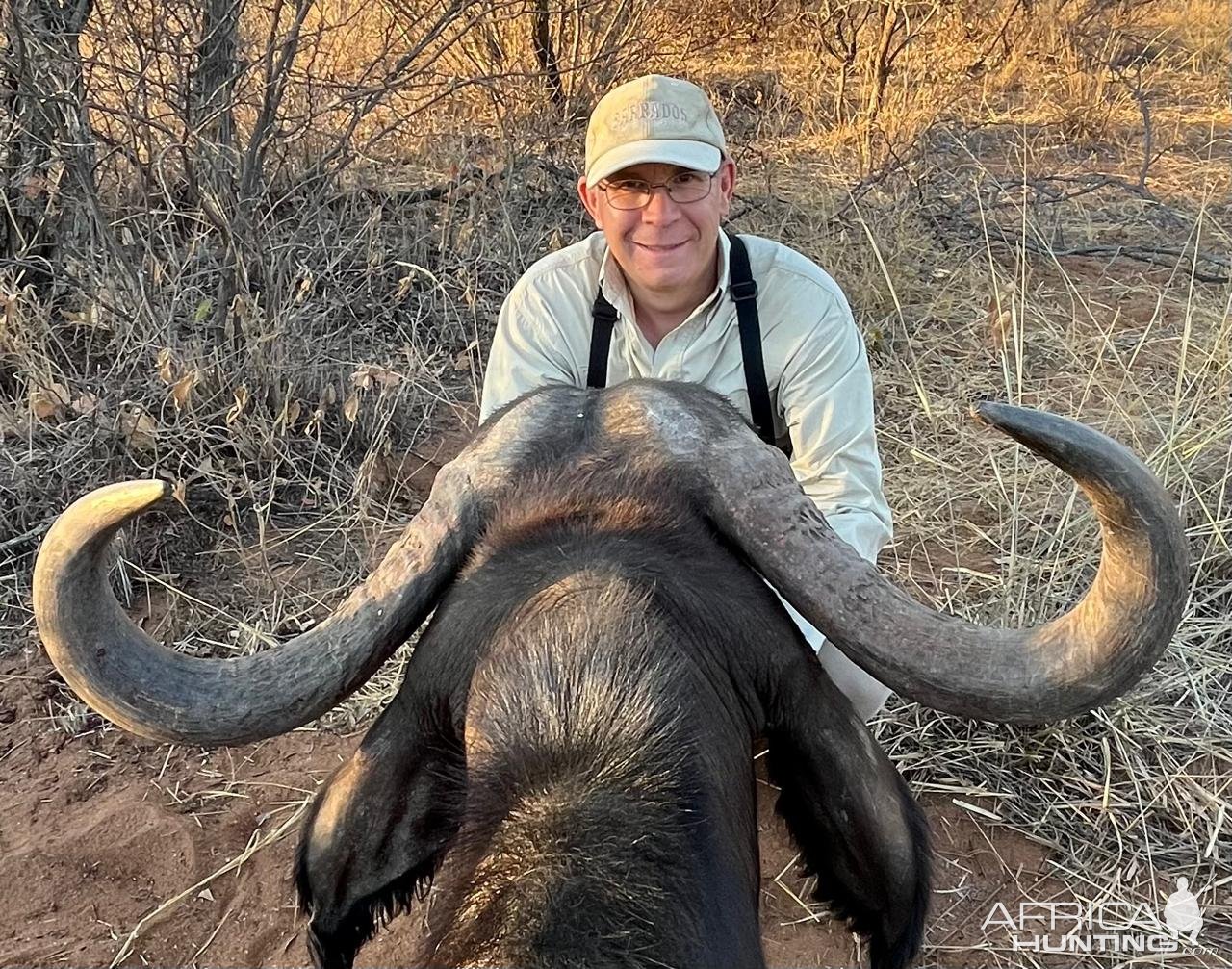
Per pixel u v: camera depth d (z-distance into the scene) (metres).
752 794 1.91
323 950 2.19
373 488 4.61
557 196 6.74
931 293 6.34
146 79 4.81
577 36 7.13
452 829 1.95
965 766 3.36
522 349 3.10
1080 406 5.02
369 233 5.85
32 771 3.47
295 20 4.96
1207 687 3.59
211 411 4.66
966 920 2.95
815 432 2.88
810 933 2.92
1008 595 3.80
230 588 4.18
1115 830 3.16
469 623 1.93
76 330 5.13
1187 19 13.28
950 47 11.15
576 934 1.40
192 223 5.52
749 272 2.91
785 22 10.17
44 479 4.46
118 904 3.04
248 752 3.52
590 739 1.69
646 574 1.91
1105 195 8.08
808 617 1.95
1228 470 4.32
